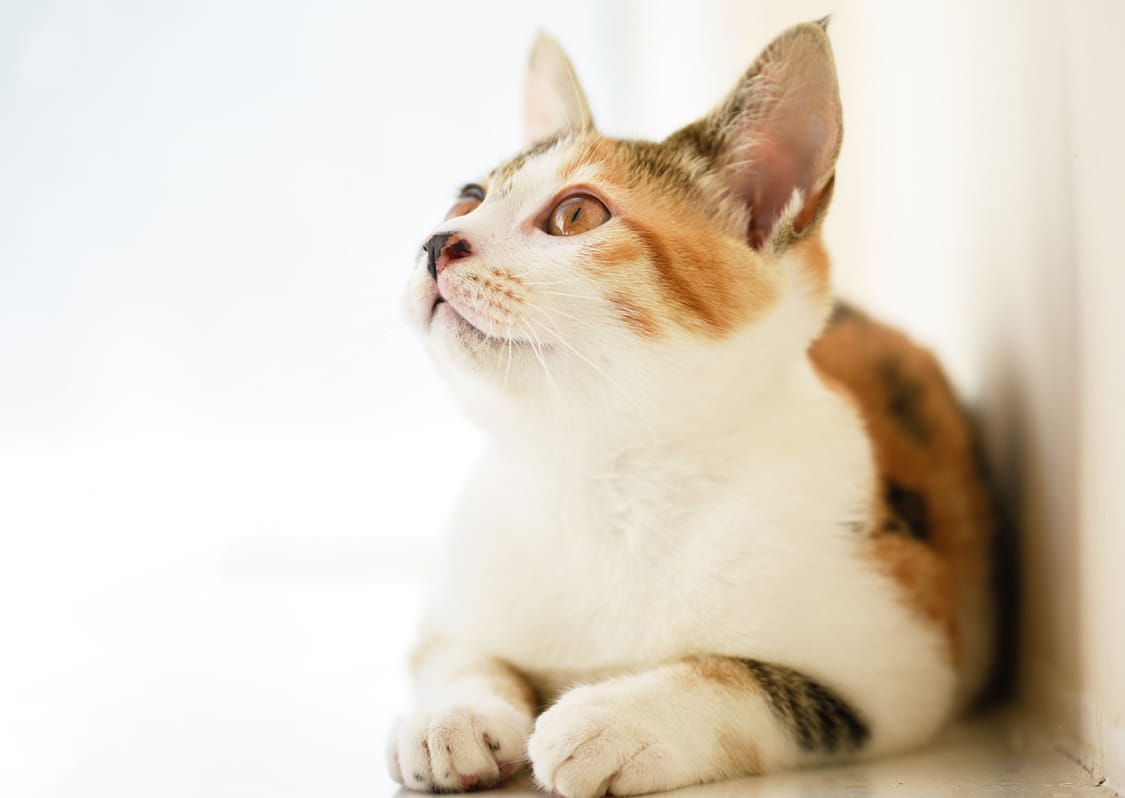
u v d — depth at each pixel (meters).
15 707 0.57
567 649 0.51
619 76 1.00
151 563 0.81
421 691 0.51
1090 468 0.47
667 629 0.49
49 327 0.83
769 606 0.48
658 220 0.50
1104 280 0.46
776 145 0.51
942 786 0.45
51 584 0.75
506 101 0.88
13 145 0.82
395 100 0.88
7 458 0.81
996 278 0.56
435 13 0.88
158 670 0.62
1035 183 0.51
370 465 0.89
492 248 0.49
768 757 0.46
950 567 0.54
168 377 0.86
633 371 0.49
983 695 0.56
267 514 0.88
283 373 0.87
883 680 0.48
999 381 0.56
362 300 0.81
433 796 0.46
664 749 0.44
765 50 0.51
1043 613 0.52
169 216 0.85
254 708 0.56
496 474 0.53
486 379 0.49
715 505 0.49
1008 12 0.53
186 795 0.47
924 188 0.63
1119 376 0.45
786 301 0.51
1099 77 0.46
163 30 0.85
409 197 0.88
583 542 0.50
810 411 0.51
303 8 0.86
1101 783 0.46
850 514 0.50
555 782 0.44
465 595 0.52
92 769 0.49
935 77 0.61
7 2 0.82
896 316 0.67
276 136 0.86
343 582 0.83
